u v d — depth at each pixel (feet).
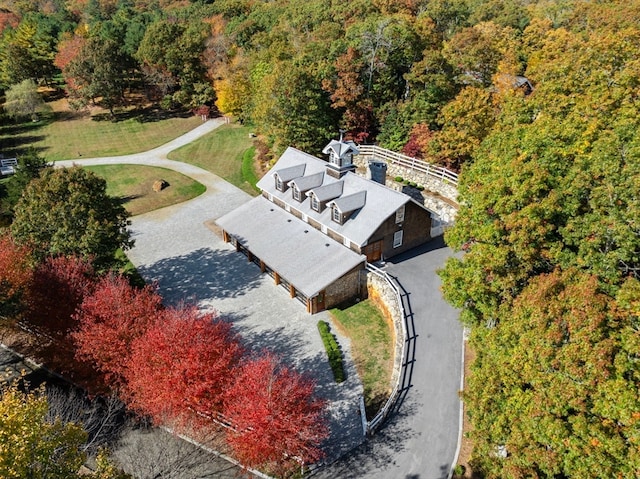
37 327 109.50
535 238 77.56
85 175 125.59
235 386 78.23
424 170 160.56
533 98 132.98
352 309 125.70
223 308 129.39
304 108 189.16
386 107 188.44
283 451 77.87
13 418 55.31
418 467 78.54
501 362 67.46
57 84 343.67
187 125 287.48
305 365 107.76
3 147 259.39
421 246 139.74
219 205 192.75
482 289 81.25
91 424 91.30
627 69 123.65
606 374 54.70
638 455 50.08
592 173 77.25
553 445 57.21
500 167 91.45
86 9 433.07
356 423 91.15
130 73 305.94
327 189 137.08
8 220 161.79
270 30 299.17
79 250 116.06
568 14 249.75
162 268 149.38
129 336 90.94
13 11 435.94
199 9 376.89
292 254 134.51
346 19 270.05
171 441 88.94
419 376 95.40
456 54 189.78
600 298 61.31
